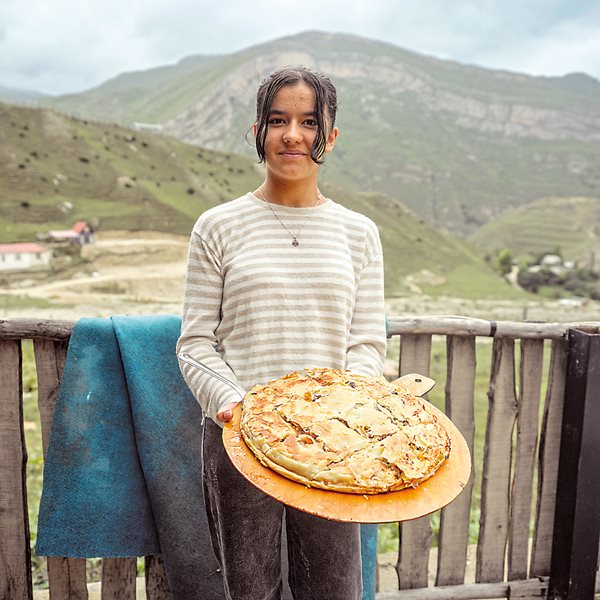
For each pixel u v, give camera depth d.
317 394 1.43
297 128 1.46
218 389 1.45
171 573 2.00
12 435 2.03
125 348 1.96
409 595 2.32
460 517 2.37
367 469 1.27
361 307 1.61
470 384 2.31
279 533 1.61
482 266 95.56
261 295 1.47
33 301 46.88
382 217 101.31
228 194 95.31
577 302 80.06
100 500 1.96
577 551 2.21
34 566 3.06
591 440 2.13
